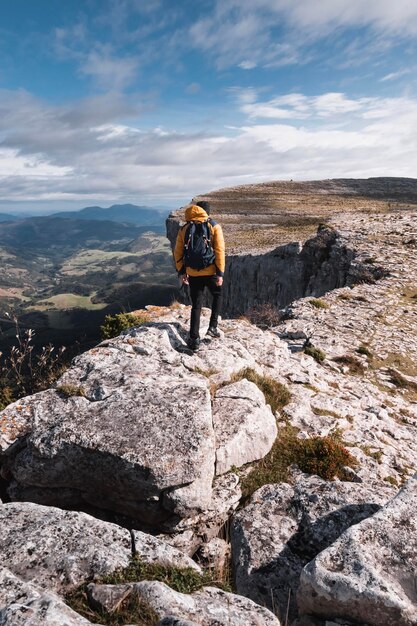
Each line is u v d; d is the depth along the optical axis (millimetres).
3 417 7059
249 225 96500
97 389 7242
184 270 9289
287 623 4641
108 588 4031
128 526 6246
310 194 146875
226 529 6574
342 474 7602
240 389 8570
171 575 4469
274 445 8195
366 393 12227
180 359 9062
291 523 6125
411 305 24328
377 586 4152
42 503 6473
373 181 171500
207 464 6043
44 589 3914
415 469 8367
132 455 5812
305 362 13141
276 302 53938
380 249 36406
